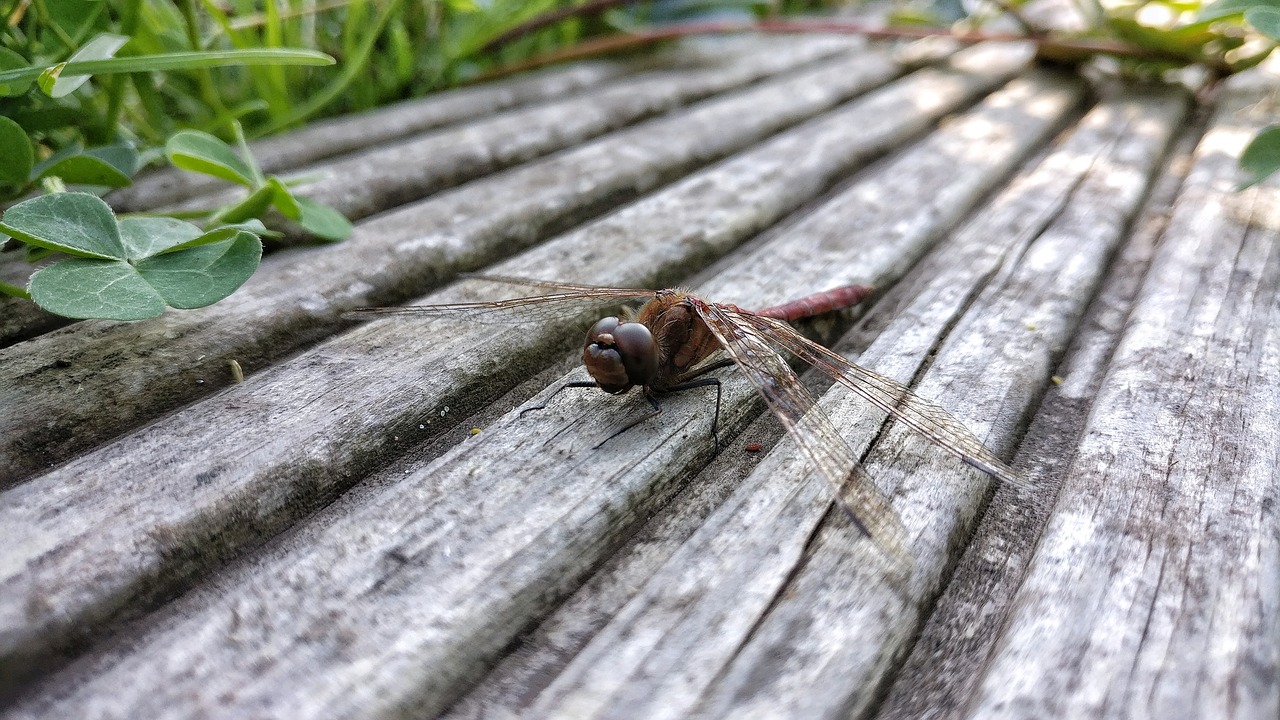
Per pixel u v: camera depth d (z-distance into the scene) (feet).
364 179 0.38
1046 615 0.17
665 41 0.65
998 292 0.31
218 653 0.16
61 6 0.33
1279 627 0.17
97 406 0.23
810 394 0.26
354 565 0.18
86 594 0.17
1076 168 0.42
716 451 0.24
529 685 0.17
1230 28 0.52
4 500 0.19
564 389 0.26
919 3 0.77
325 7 0.47
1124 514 0.20
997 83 0.58
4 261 0.29
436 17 0.55
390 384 0.24
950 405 0.25
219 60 0.28
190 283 0.24
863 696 0.16
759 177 0.41
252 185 0.32
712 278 0.33
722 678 0.16
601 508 0.20
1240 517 0.20
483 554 0.19
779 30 0.62
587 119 0.47
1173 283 0.31
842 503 0.20
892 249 0.35
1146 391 0.25
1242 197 0.38
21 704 0.16
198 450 0.21
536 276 0.31
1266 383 0.25
